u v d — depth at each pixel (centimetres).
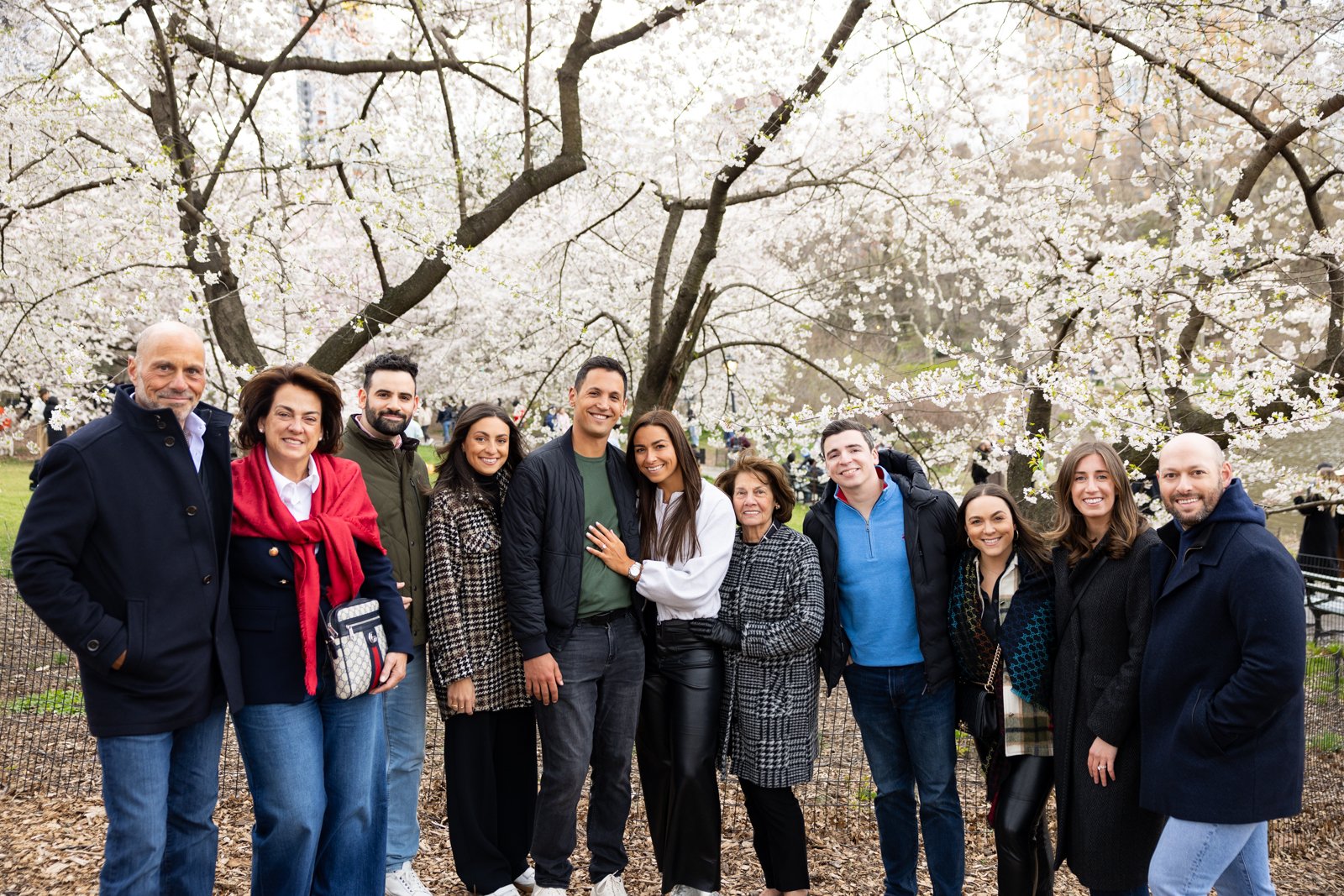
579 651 296
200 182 626
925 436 788
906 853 310
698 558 304
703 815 301
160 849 228
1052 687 278
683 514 306
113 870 222
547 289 918
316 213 706
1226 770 233
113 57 590
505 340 1075
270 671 244
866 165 657
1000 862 278
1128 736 259
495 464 309
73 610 214
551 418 976
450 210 784
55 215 652
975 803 427
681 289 577
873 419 684
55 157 590
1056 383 496
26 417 1243
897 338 876
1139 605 258
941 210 680
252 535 244
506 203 577
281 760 244
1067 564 276
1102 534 272
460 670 290
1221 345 520
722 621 309
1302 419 469
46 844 338
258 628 244
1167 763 242
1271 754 234
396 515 304
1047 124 612
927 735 301
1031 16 524
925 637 296
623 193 787
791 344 991
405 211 551
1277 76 537
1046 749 281
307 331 544
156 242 509
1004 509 283
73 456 219
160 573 226
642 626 312
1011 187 676
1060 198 663
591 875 306
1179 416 523
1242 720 227
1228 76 568
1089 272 549
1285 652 223
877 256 911
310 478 261
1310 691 525
